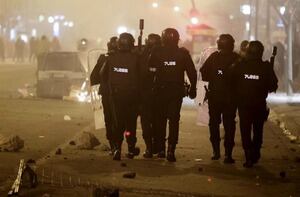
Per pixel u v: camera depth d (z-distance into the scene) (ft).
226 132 88.74
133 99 88.17
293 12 198.80
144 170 81.76
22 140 96.58
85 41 217.36
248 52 85.87
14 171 78.84
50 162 85.66
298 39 247.29
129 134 90.02
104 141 106.93
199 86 125.59
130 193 69.15
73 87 183.93
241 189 72.84
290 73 201.67
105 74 89.04
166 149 99.25
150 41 90.58
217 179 77.77
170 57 87.30
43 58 189.37
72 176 76.84
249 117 85.71
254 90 85.10
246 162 86.63
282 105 176.04
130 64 87.40
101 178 76.13
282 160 92.94
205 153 96.78
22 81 259.80
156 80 87.81
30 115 142.20
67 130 118.73
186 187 72.74
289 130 127.13
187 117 147.23
